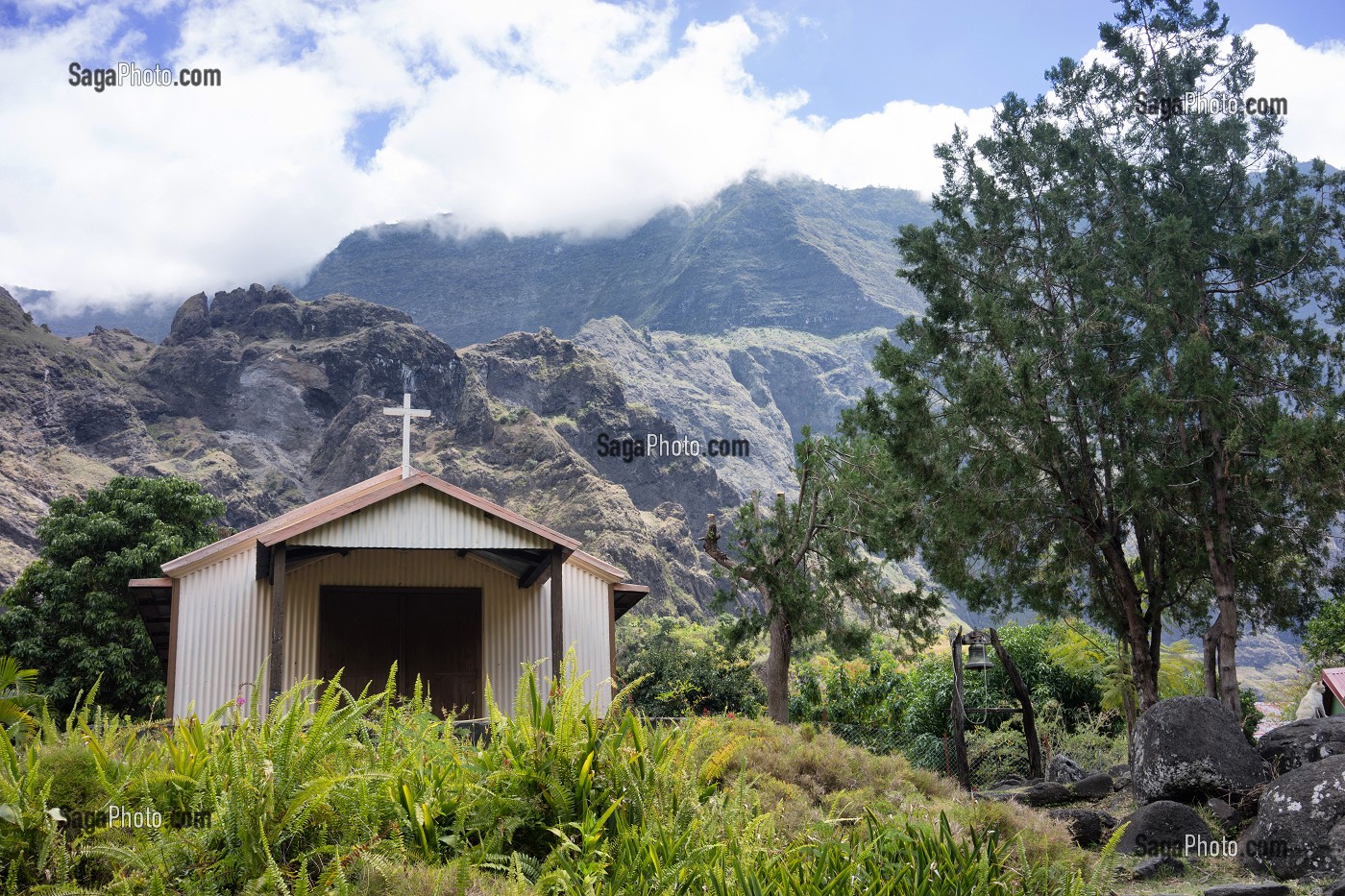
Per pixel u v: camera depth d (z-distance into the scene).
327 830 5.74
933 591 26.69
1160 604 20.17
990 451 19.62
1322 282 19.33
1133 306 19.34
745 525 27.55
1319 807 10.86
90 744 6.01
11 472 180.62
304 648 21.12
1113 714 24.94
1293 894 10.12
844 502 26.23
